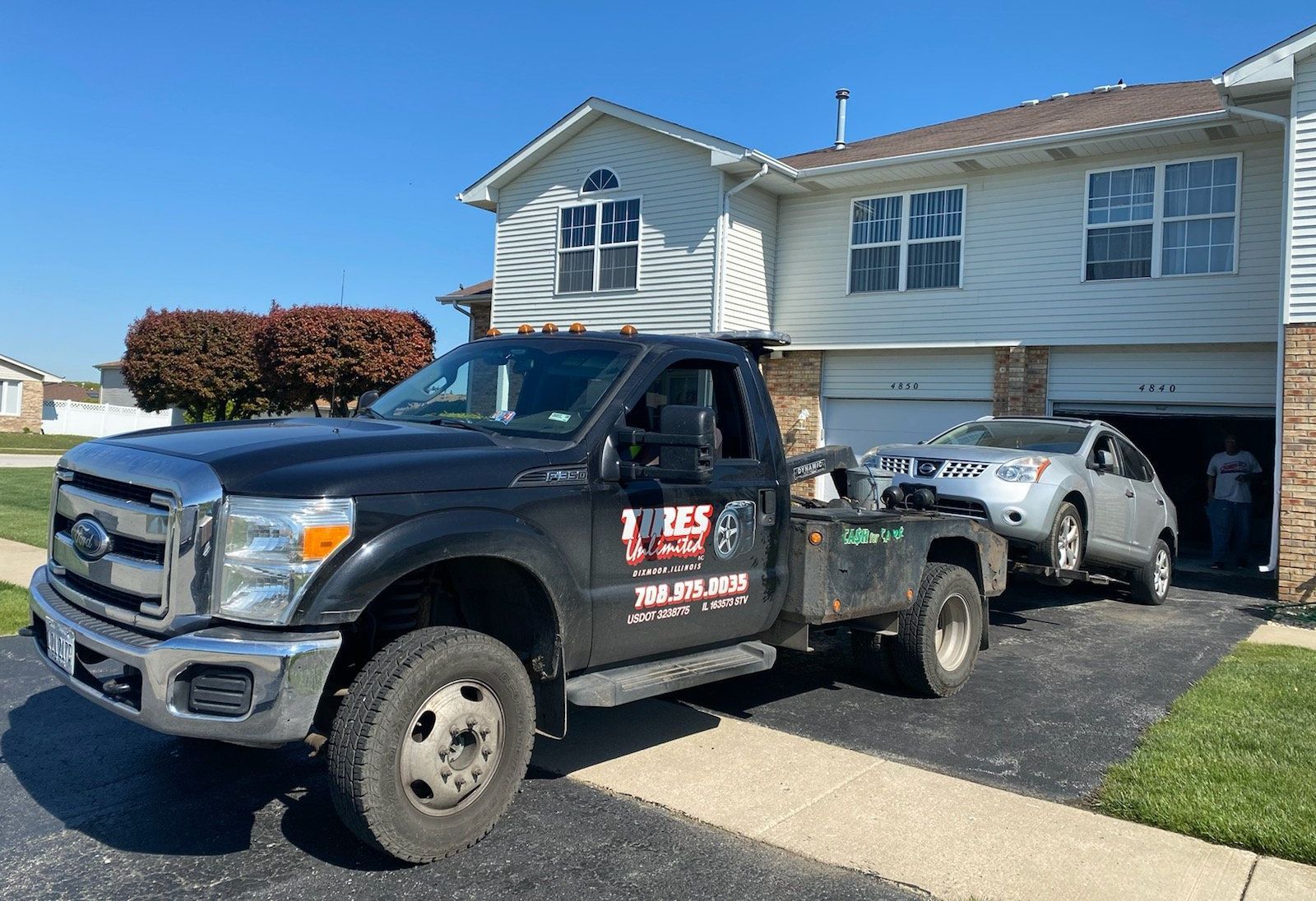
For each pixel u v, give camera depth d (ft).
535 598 13.33
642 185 57.06
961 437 33.47
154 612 11.25
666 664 15.30
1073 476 28.25
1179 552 55.52
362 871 11.94
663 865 12.31
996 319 50.49
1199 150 45.11
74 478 13.19
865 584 18.31
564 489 13.35
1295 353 35.55
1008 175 50.37
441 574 13.74
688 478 13.92
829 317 56.08
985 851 12.87
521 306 62.34
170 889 11.39
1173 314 45.62
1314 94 36.06
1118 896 11.69
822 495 22.15
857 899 11.55
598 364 15.24
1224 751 16.62
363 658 13.25
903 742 17.47
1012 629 28.63
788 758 16.37
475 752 12.23
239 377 93.71
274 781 14.88
